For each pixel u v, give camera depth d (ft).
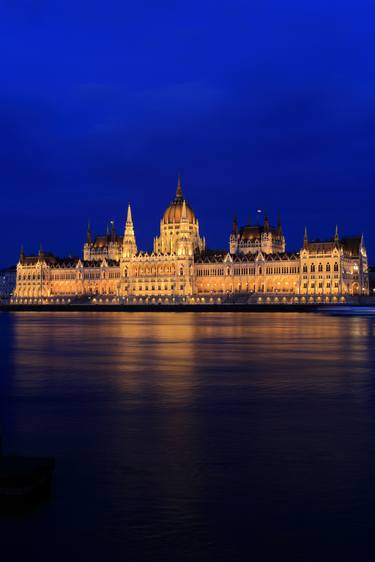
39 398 144.05
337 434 107.55
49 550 62.90
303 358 229.66
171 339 335.26
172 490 79.00
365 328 439.22
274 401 139.03
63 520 69.62
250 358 231.09
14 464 79.05
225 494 77.51
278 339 330.13
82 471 86.38
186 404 135.85
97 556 61.72
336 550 62.80
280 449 97.96
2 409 130.11
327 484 81.20
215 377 178.60
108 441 102.99
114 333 392.27
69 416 123.24
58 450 97.40
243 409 129.70
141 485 80.74
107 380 173.06
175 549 63.10
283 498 76.23
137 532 66.80
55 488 79.66
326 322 546.67
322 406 132.87
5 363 217.15
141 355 244.63
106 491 78.43
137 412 126.93
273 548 63.26
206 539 65.21
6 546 63.72
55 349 274.77
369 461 91.25
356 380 171.01
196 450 97.35
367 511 72.02
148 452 96.12
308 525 68.44
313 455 94.48
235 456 93.91
